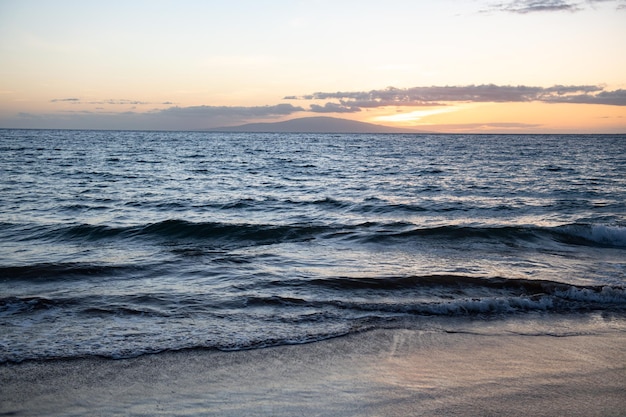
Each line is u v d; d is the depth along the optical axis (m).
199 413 4.20
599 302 7.76
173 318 6.80
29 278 8.80
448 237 13.23
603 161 57.31
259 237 13.45
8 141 97.75
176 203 20.72
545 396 4.56
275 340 6.00
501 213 18.78
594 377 5.00
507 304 7.43
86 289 8.23
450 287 8.45
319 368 5.21
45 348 5.64
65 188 25.42
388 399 4.48
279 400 4.46
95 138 133.62
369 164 49.41
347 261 10.64
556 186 29.22
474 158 62.66
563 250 12.10
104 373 5.02
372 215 18.22
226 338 6.05
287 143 122.75
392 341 6.03
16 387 4.68
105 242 12.79
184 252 11.48
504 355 5.61
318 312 7.12
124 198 22.11
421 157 64.19
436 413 4.22
